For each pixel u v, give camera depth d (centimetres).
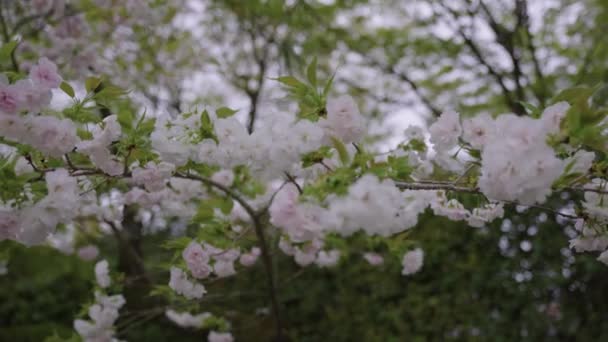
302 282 532
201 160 164
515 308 429
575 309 406
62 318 613
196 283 228
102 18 410
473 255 449
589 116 125
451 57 499
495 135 153
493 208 210
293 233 145
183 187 273
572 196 391
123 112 164
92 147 163
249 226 229
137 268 447
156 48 482
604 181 155
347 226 126
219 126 159
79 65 373
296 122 154
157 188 183
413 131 226
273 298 306
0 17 359
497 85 488
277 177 159
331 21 532
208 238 217
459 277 458
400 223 146
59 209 153
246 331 487
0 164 150
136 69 458
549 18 455
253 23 507
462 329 443
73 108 163
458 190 166
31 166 171
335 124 154
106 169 170
